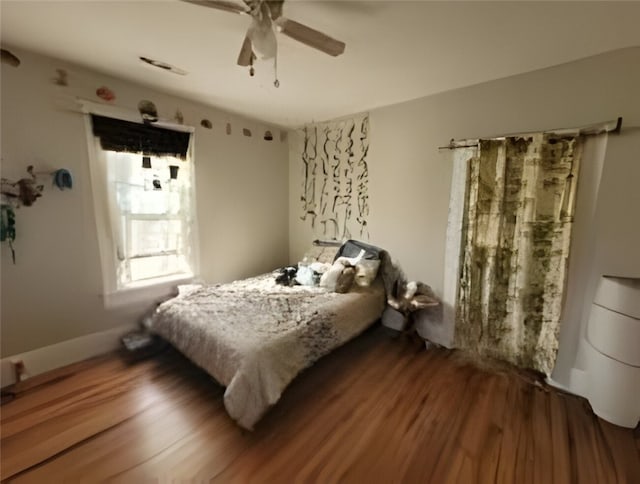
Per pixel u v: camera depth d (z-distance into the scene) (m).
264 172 3.79
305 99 2.89
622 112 1.92
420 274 2.98
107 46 1.96
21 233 2.12
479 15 1.58
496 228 2.42
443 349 2.76
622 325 1.81
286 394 2.10
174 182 2.94
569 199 2.10
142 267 2.80
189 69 2.27
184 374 2.29
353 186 3.45
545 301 2.25
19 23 1.70
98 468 1.50
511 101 2.33
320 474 1.49
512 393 2.13
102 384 2.16
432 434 1.75
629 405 1.80
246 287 2.98
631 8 1.50
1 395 2.02
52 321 2.31
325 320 2.30
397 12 1.56
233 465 1.53
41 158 2.16
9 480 1.43
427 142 2.81
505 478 1.49
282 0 1.35
